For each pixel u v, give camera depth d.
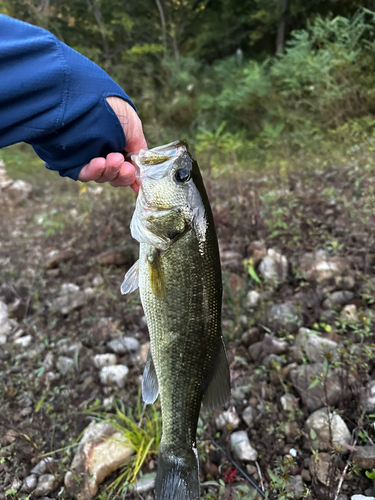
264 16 2.54
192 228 0.37
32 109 0.32
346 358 0.51
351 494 0.42
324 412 0.48
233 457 0.49
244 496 0.44
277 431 0.49
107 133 0.35
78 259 0.98
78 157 0.36
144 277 0.39
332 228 0.80
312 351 0.56
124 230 1.02
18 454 0.52
